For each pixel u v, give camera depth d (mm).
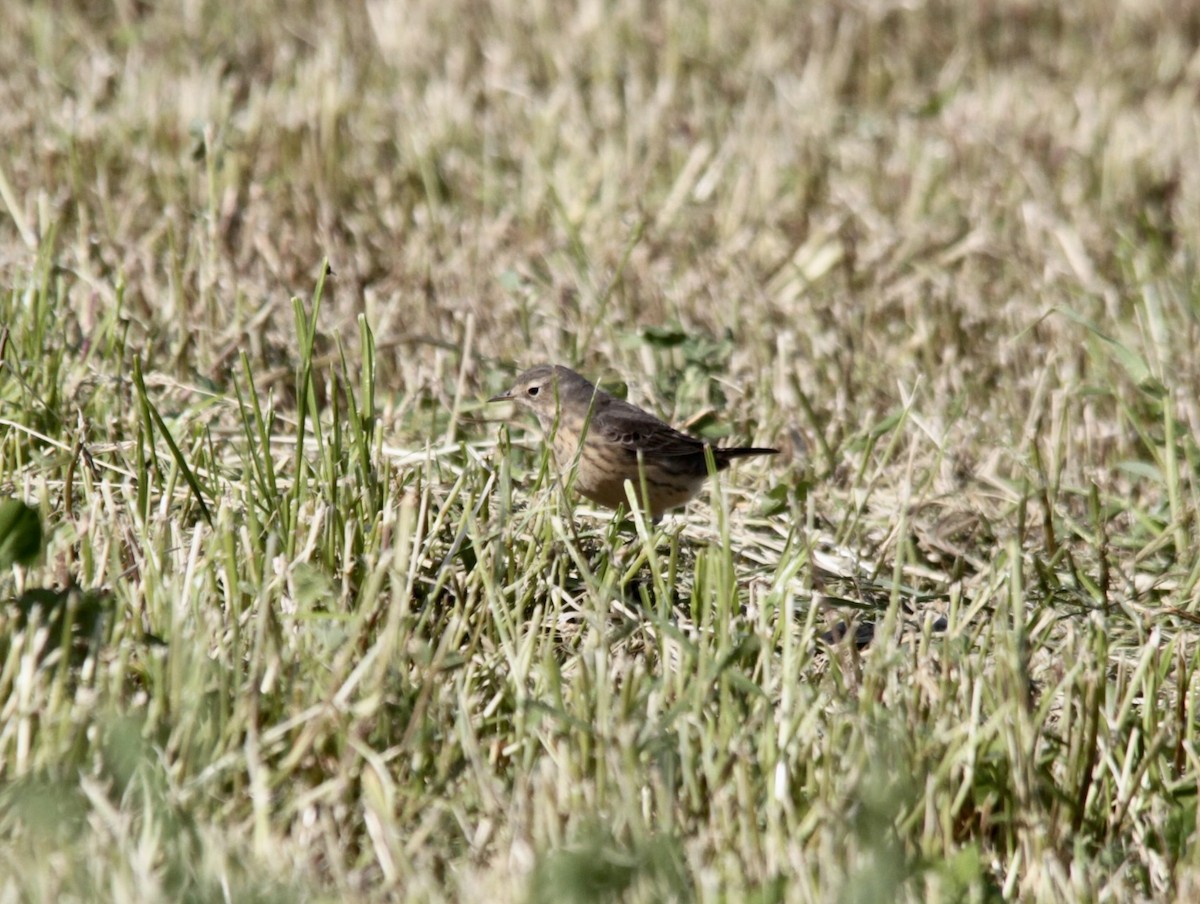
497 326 22047
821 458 18906
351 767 11328
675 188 27266
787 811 11156
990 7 38875
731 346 20938
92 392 17844
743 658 13305
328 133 27219
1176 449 18969
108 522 14000
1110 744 12875
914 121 32250
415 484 15711
